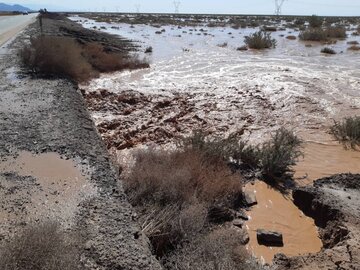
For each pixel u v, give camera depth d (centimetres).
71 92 1367
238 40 4075
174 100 1603
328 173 942
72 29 3809
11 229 528
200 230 627
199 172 797
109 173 745
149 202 679
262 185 866
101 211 597
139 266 481
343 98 1653
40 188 661
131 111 1455
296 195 810
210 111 1464
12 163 760
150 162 844
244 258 567
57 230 499
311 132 1246
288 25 6456
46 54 1709
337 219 683
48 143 862
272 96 1677
